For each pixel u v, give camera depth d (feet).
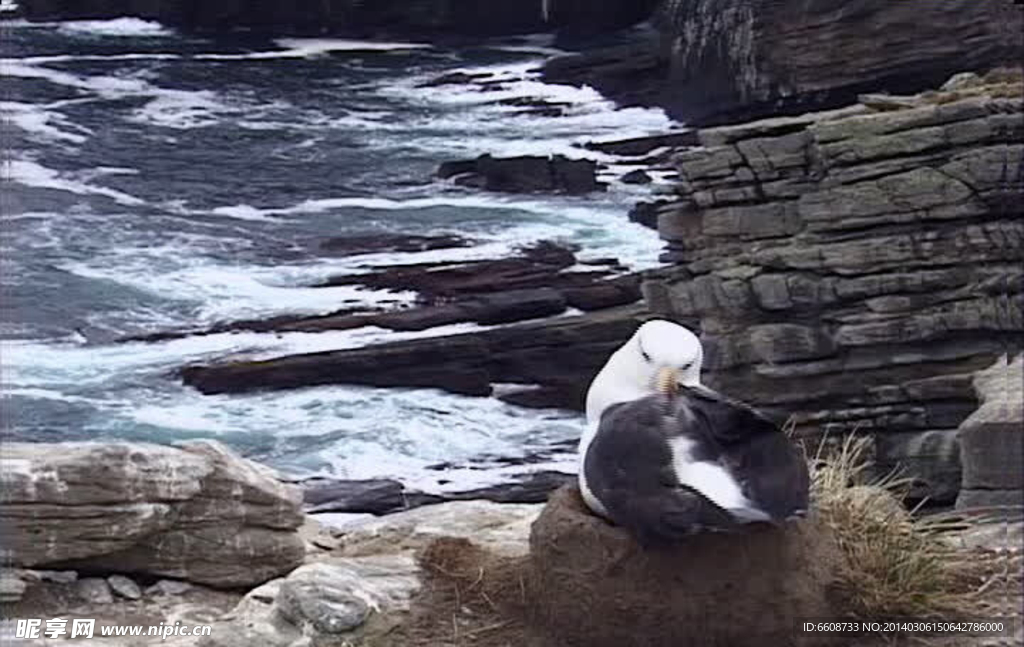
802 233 43.06
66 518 25.93
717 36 48.93
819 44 47.24
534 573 22.57
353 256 48.60
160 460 26.40
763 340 42.06
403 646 22.62
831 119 43.96
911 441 38.75
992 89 43.14
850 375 41.29
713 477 20.52
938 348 40.04
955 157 41.96
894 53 46.47
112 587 26.32
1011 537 25.34
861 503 24.30
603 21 53.01
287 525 27.22
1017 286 40.50
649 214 47.34
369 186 51.88
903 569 22.76
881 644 22.00
